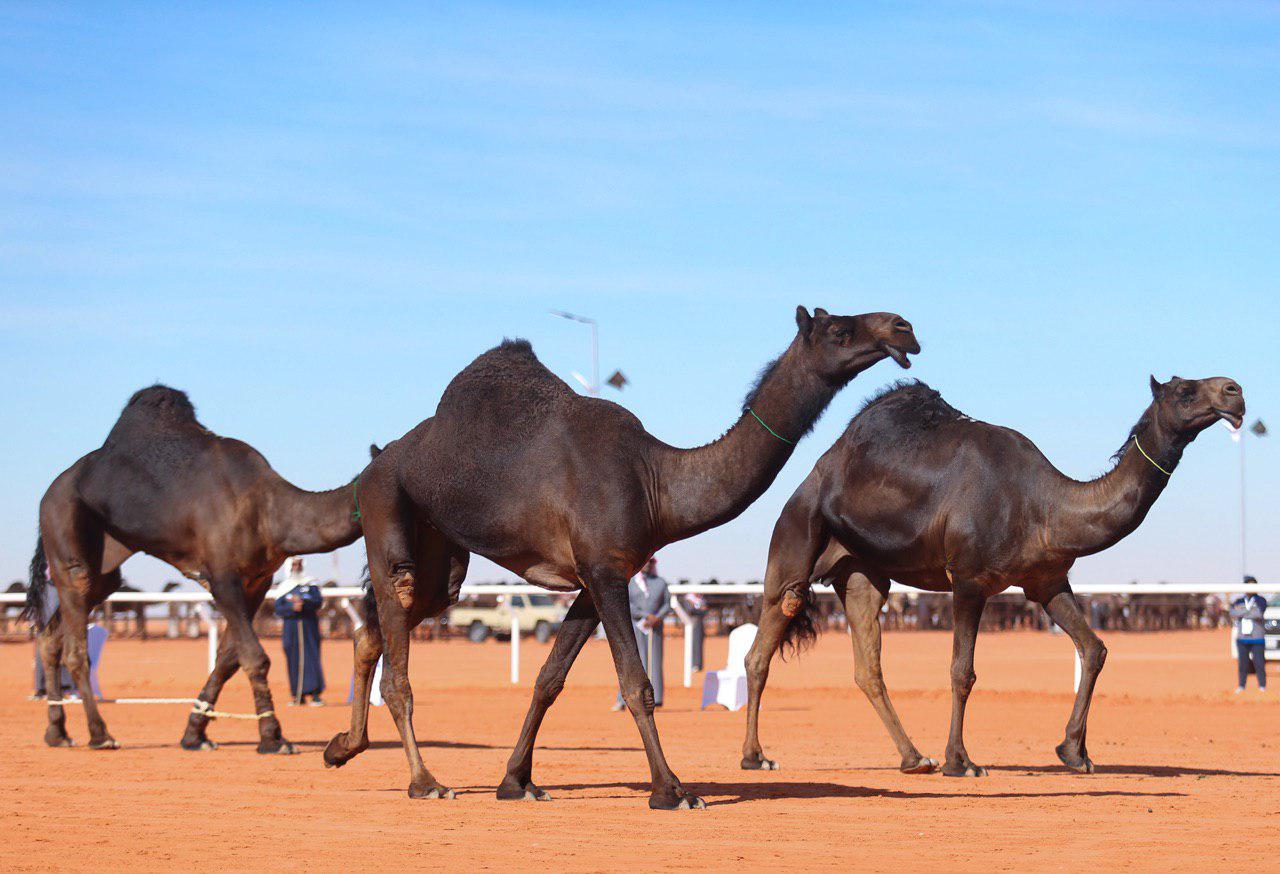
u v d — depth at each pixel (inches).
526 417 397.1
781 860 307.9
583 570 382.6
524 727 408.5
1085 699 485.1
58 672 597.3
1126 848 323.3
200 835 344.5
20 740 624.7
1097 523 449.7
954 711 471.8
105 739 574.9
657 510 385.4
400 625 415.8
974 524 463.8
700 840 334.6
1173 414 438.9
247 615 562.3
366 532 423.8
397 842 332.5
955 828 353.7
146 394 594.9
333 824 361.1
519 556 397.1
